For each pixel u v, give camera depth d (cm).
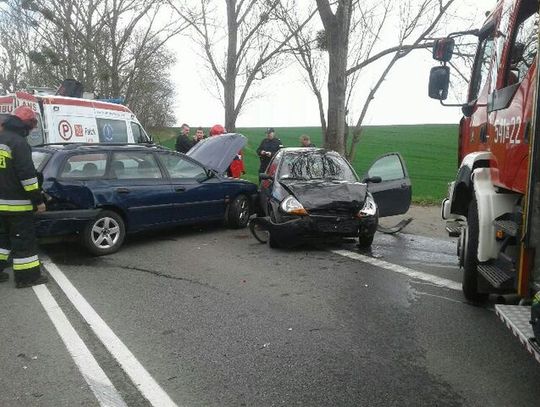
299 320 509
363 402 355
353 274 675
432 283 632
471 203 534
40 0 1875
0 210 602
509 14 470
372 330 482
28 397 365
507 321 353
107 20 1930
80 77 1983
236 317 518
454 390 369
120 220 804
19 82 3044
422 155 3117
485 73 559
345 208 786
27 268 620
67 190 744
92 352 438
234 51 1603
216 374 397
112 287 623
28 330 488
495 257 461
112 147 830
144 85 2386
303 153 947
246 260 754
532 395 362
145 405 354
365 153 3178
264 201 934
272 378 390
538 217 346
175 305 555
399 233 973
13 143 595
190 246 852
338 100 1176
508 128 434
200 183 935
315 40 1273
